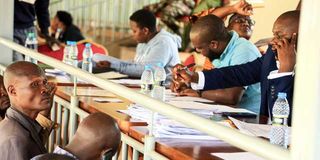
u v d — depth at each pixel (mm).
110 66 4930
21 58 4754
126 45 8578
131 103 3291
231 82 3941
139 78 4781
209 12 6219
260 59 3959
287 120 2994
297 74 1220
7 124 2662
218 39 4227
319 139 1191
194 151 2365
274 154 1354
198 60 6359
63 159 2068
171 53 5125
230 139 1538
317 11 1170
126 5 8508
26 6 6027
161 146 2432
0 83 3143
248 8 5777
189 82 3943
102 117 2383
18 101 2750
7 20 4375
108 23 8781
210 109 3375
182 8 6938
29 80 2746
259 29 5727
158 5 7348
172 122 2633
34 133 2707
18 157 2564
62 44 6926
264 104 3590
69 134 3307
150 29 5195
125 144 2592
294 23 3346
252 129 2812
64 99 3512
